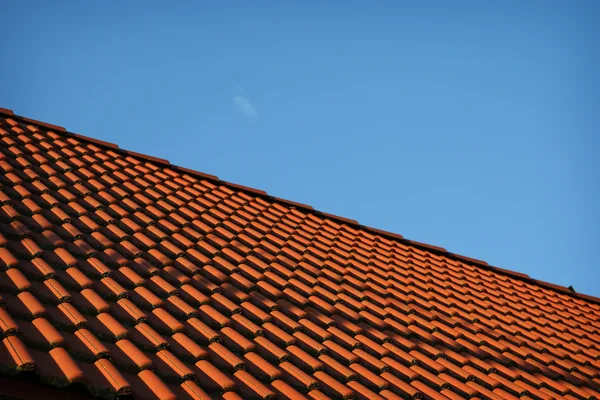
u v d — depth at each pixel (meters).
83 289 5.38
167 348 4.98
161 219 7.83
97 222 6.94
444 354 6.84
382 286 8.27
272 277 7.26
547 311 9.36
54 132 9.32
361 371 5.91
